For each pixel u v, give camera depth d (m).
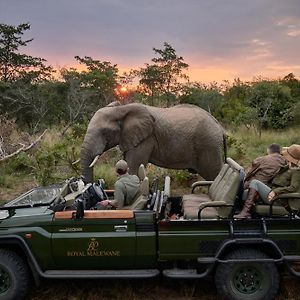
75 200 5.65
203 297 5.55
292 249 5.30
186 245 5.30
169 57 34.72
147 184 5.70
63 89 33.69
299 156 5.98
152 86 34.84
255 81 33.28
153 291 5.71
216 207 5.58
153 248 5.34
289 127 23.70
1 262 5.25
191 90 34.03
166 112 9.94
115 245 5.32
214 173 9.91
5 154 13.46
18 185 12.02
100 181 6.88
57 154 12.38
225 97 34.06
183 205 6.24
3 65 35.75
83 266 5.42
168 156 9.77
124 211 5.37
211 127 9.88
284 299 5.45
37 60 36.62
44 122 28.38
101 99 33.94
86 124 17.28
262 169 6.03
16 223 5.36
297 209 5.58
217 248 5.29
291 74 34.16
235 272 5.23
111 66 37.41
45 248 5.32
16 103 30.53
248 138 19.70
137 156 9.52
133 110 9.46
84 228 5.34
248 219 5.31
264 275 5.21
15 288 5.25
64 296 5.62
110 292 5.68
